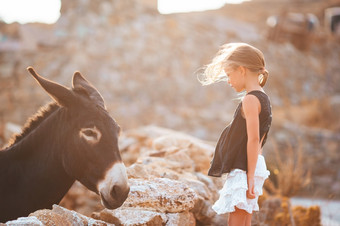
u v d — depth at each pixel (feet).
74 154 10.98
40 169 11.76
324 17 147.64
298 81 89.45
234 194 10.07
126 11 82.74
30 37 76.69
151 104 65.51
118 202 10.22
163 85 70.59
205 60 77.56
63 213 10.40
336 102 70.28
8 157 12.12
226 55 10.56
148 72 72.02
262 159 10.63
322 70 98.63
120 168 10.46
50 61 70.13
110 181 10.30
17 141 12.55
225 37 87.86
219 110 69.21
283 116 66.64
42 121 12.30
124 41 74.79
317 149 48.34
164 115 58.70
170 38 78.79
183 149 17.78
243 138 10.43
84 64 69.00
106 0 81.56
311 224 18.58
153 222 11.73
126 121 56.18
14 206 11.76
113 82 67.97
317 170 45.75
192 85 72.54
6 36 80.53
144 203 12.15
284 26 101.30
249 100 10.21
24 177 11.87
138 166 14.29
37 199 11.76
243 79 10.57
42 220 9.55
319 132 50.88
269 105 10.41
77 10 79.92
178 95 70.18
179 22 85.40
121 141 26.61
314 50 107.86
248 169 10.16
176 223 12.34
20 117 56.65
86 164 10.78
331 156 47.29
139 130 27.55
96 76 68.23
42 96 61.62
